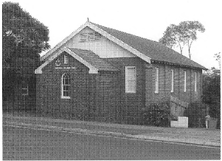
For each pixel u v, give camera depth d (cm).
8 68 2786
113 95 2456
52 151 1364
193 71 3297
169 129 2089
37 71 2534
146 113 2384
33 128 1931
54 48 2669
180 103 2689
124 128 2042
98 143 1564
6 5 2822
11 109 2800
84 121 2309
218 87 3183
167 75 2753
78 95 2402
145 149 1470
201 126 2745
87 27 2650
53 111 2473
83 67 2386
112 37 2533
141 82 2461
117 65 2541
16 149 1380
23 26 2855
